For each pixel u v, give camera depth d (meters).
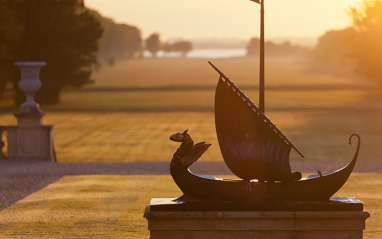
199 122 54.19
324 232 9.03
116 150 36.34
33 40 69.88
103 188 18.16
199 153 9.44
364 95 94.56
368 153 34.88
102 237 11.81
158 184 18.94
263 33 9.88
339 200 9.37
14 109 71.25
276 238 9.03
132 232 12.25
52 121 56.06
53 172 21.84
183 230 9.02
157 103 80.31
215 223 9.01
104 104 79.06
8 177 20.56
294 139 41.88
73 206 15.17
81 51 74.56
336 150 36.34
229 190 9.30
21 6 69.19
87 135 44.78
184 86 127.12
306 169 22.95
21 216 13.92
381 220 13.42
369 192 17.28
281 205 9.08
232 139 9.56
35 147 25.73
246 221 9.02
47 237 11.83
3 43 67.31
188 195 9.48
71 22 71.25
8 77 72.31
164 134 45.25
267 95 93.38
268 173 9.41
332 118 57.28
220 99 9.61
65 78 74.00
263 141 9.50
